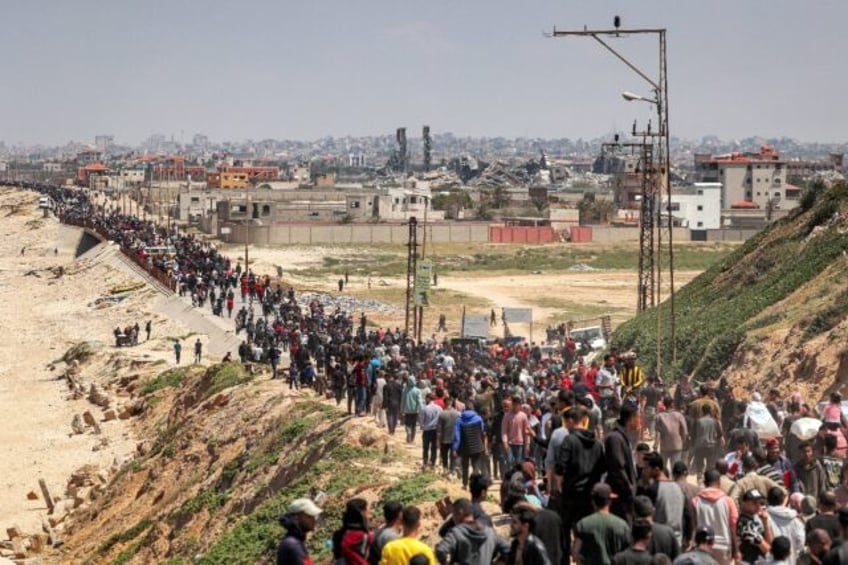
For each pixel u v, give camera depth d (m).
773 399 36.97
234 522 52.28
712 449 33.25
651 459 23.62
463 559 21.72
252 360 87.38
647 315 85.56
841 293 60.97
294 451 55.44
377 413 52.66
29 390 106.69
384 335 87.56
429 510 34.81
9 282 184.50
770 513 23.28
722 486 25.31
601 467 23.52
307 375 70.06
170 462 68.81
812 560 21.56
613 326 127.62
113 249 186.25
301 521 21.42
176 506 59.72
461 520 22.03
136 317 134.25
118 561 56.09
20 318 148.62
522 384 44.19
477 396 38.28
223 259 162.00
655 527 21.28
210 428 69.25
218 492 58.16
